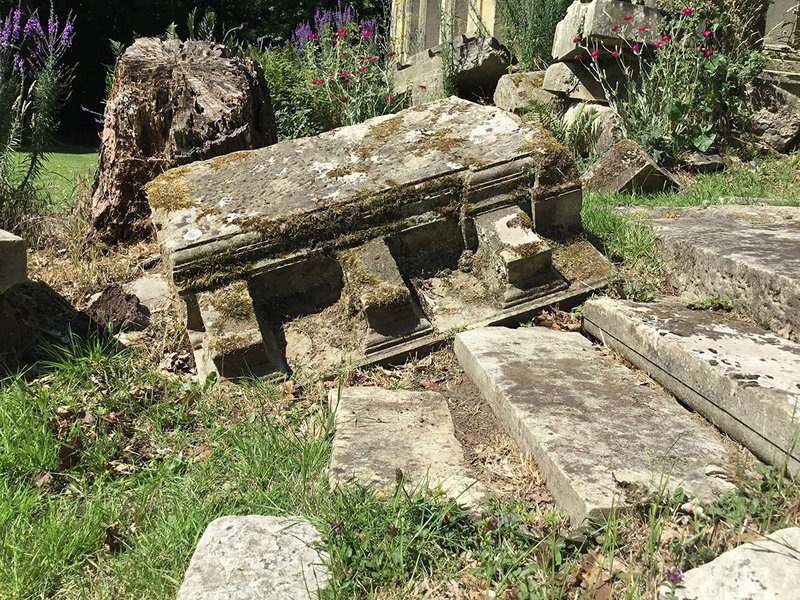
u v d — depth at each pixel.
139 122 5.19
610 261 4.11
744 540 2.01
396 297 3.61
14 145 5.71
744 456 2.46
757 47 8.07
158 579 2.24
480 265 3.94
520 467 2.63
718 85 7.23
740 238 4.00
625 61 8.04
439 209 3.91
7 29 5.84
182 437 3.12
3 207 5.52
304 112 8.25
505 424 2.91
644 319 3.29
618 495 2.21
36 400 3.19
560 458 2.42
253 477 2.71
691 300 3.79
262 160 4.21
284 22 20.30
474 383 3.34
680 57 7.43
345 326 3.71
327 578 2.05
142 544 2.43
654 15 7.59
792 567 1.78
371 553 2.15
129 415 3.28
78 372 3.48
